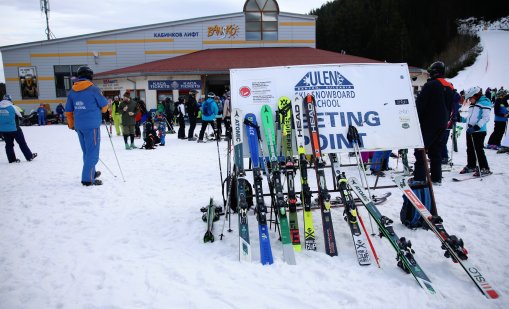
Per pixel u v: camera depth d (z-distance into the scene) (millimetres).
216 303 2457
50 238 3711
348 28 63969
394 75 3949
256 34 24719
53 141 13305
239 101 3801
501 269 2896
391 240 2979
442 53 63781
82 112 5781
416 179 3848
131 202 4969
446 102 4922
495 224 3820
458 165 7066
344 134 3717
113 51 24609
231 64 21078
